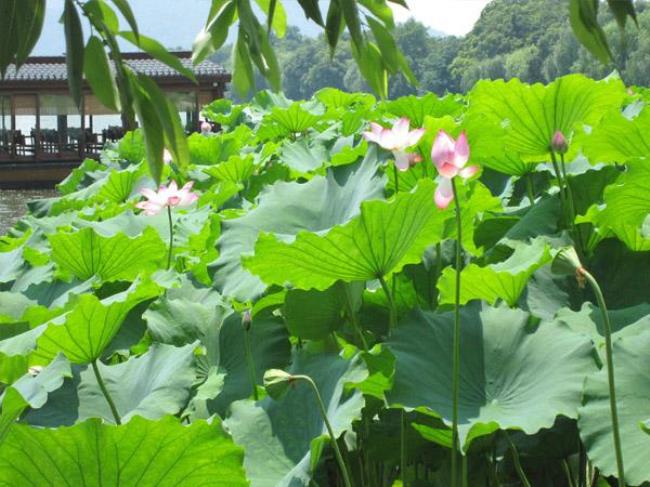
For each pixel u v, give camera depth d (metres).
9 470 2.11
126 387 3.04
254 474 2.55
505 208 4.21
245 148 7.59
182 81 35.59
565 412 2.35
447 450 2.88
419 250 2.94
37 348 2.89
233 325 3.36
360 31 1.96
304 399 2.71
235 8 2.10
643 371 2.41
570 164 4.32
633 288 3.35
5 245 5.99
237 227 3.63
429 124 3.54
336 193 3.60
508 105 3.62
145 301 3.63
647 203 3.19
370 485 2.97
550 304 3.24
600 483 2.85
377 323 3.57
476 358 2.63
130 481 2.16
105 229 4.98
